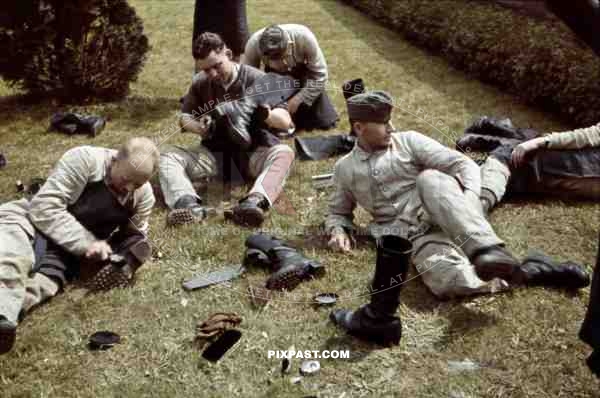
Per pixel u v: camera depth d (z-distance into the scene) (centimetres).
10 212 376
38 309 367
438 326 353
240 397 310
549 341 340
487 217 450
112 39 688
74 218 384
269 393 312
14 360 329
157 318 362
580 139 467
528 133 552
